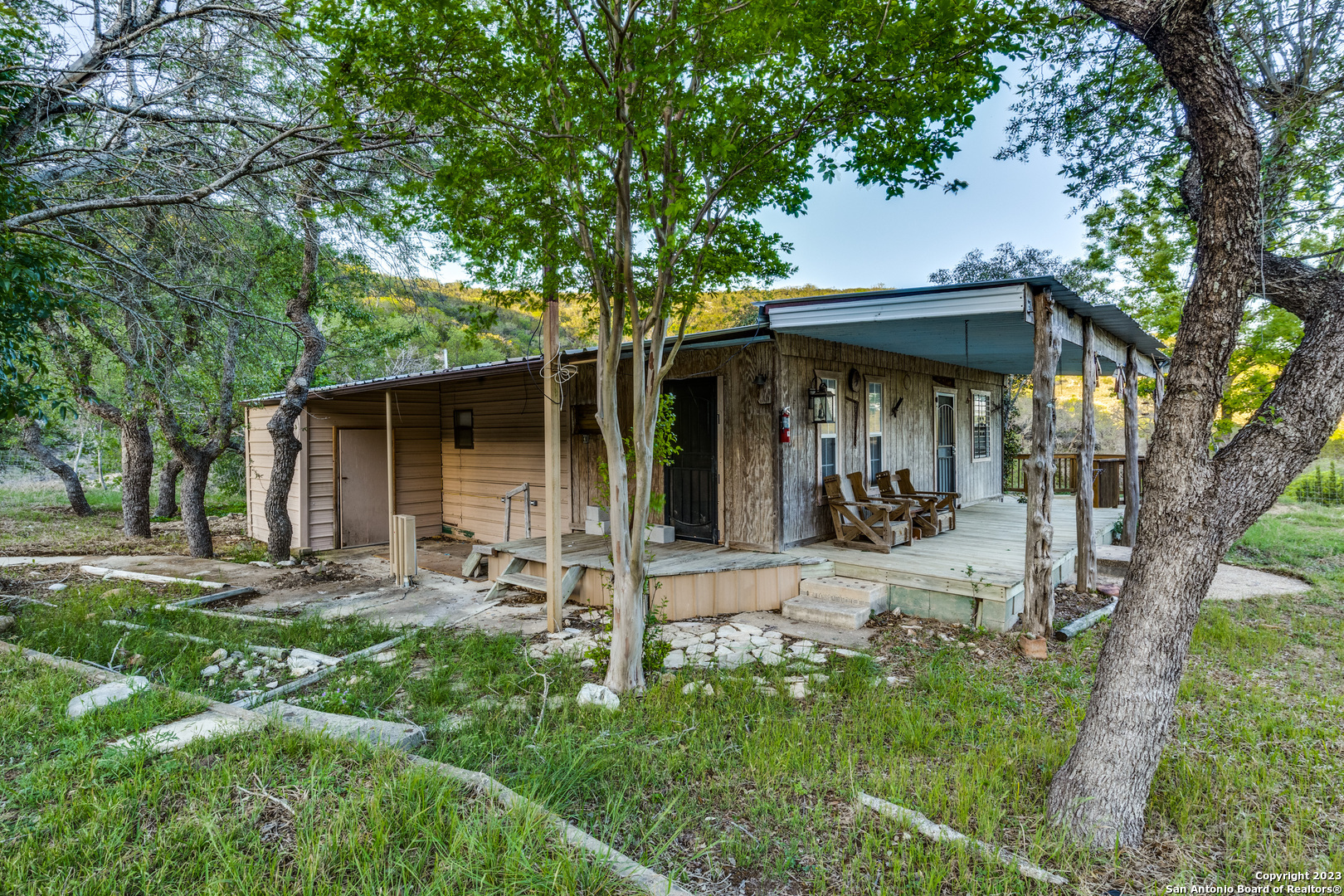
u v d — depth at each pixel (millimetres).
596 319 4984
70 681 3605
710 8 3312
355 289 10727
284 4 4867
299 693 4113
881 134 3930
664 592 5957
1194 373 2570
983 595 5613
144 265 6660
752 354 7098
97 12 5199
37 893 1925
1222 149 2445
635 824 2643
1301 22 4098
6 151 5164
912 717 3729
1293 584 7590
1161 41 2488
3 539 10172
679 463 7879
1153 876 2426
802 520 7301
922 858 2428
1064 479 14031
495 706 3797
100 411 10219
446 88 3637
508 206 3795
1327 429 2479
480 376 8281
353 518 10539
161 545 10391
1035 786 3041
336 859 2141
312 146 6086
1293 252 6398
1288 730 3572
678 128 3854
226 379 9008
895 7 3412
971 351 8945
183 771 2645
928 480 10008
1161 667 2627
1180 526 2596
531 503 9594
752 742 3367
